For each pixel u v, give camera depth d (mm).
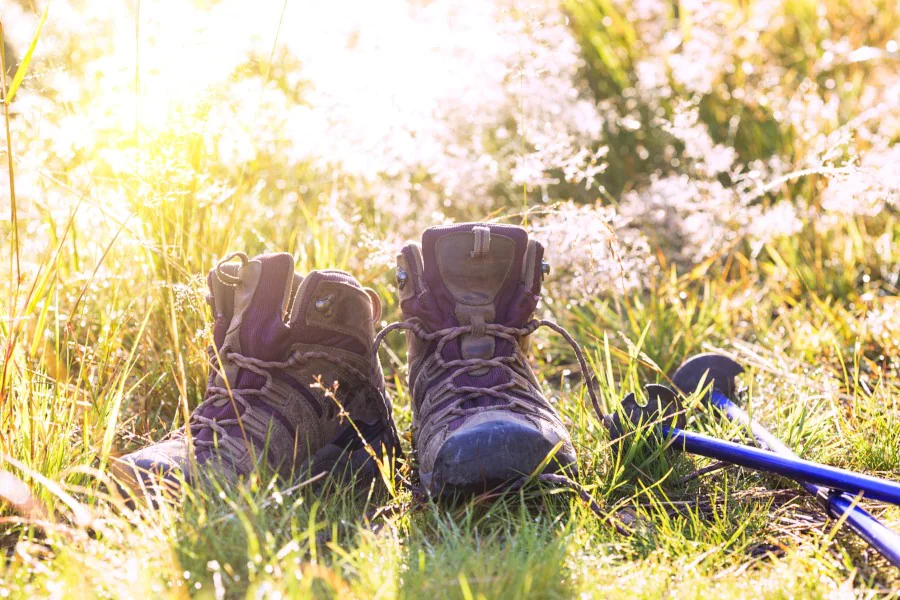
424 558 1325
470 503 1517
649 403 1783
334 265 2557
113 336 1973
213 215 2430
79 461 1646
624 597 1268
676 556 1414
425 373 1775
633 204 3246
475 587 1234
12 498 1317
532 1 3234
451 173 2893
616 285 2639
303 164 3115
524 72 2654
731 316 2791
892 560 1271
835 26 4309
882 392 2080
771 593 1268
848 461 1877
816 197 3299
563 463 1572
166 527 1391
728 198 3020
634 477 1733
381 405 1802
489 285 1763
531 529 1449
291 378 1706
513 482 1529
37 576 1305
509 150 3367
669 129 3096
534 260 1793
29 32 2512
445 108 3117
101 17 2797
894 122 3434
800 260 3129
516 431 1509
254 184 2842
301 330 1702
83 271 2273
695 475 1699
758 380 2293
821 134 3330
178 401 2068
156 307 2199
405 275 1816
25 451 1574
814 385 2174
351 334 1777
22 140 2453
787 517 1591
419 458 1704
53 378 1995
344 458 1766
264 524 1354
